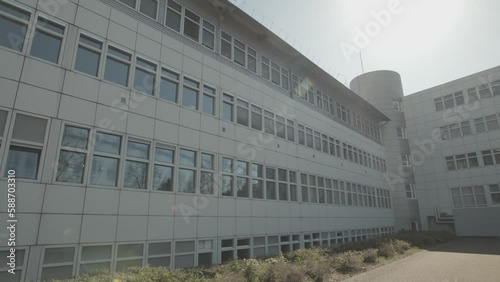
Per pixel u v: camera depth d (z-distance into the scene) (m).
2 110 8.83
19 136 9.00
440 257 17.11
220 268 11.82
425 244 23.34
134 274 9.04
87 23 11.25
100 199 10.35
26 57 9.52
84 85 10.70
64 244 9.28
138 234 11.14
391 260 15.61
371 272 12.38
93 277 8.56
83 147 10.34
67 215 9.50
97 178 10.50
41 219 8.96
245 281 9.77
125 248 10.79
